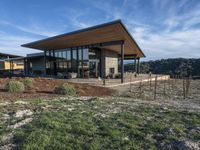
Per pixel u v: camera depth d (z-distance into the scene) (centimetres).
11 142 400
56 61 2980
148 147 384
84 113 628
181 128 494
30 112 631
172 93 1370
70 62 2730
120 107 756
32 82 1416
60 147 370
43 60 3147
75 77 2462
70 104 787
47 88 1313
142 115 633
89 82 1839
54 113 611
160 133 462
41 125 489
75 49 2653
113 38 2011
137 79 2380
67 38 2106
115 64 2998
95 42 2300
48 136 418
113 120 557
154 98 1132
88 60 2481
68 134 436
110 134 441
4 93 1024
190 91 1495
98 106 761
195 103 981
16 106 715
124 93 1289
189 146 385
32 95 1009
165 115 642
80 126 485
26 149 358
